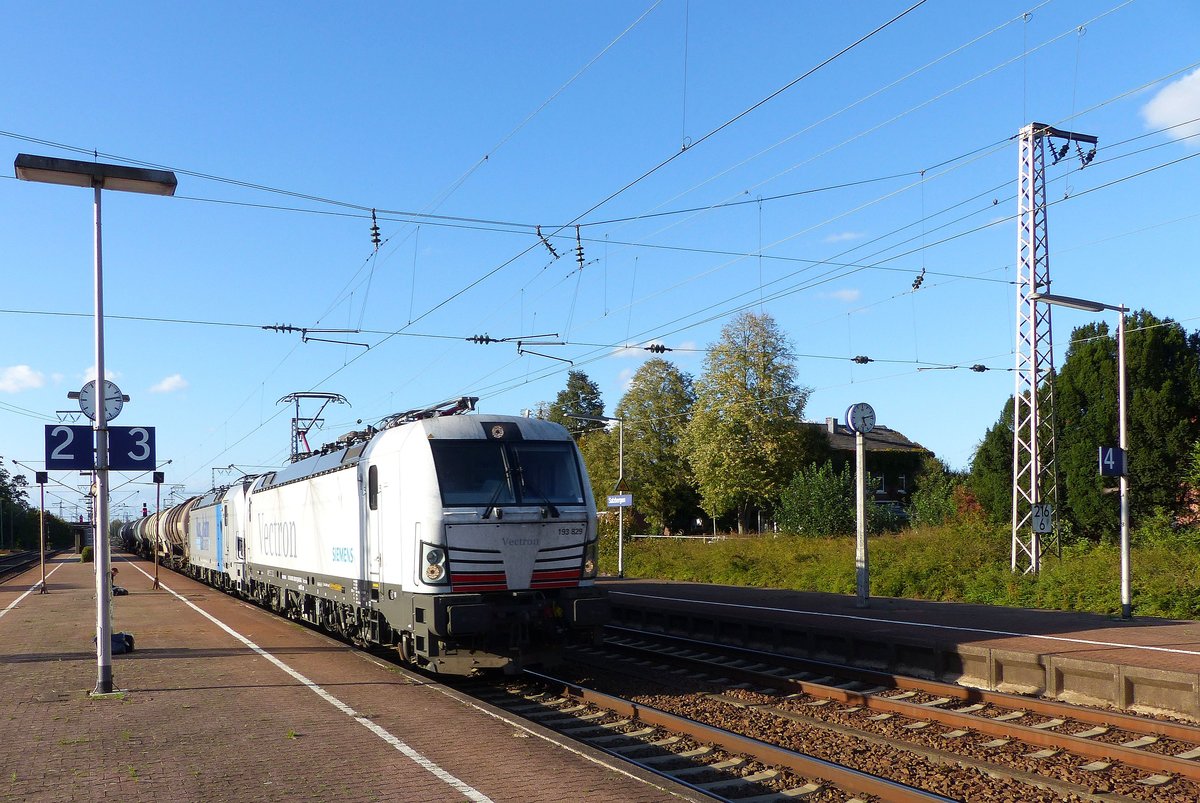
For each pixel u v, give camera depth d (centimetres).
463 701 1082
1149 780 838
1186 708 1042
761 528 6122
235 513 2781
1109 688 1128
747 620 1759
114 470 1216
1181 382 2925
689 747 986
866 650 1498
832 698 1243
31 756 841
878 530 3769
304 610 1956
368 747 865
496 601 1258
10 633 1845
